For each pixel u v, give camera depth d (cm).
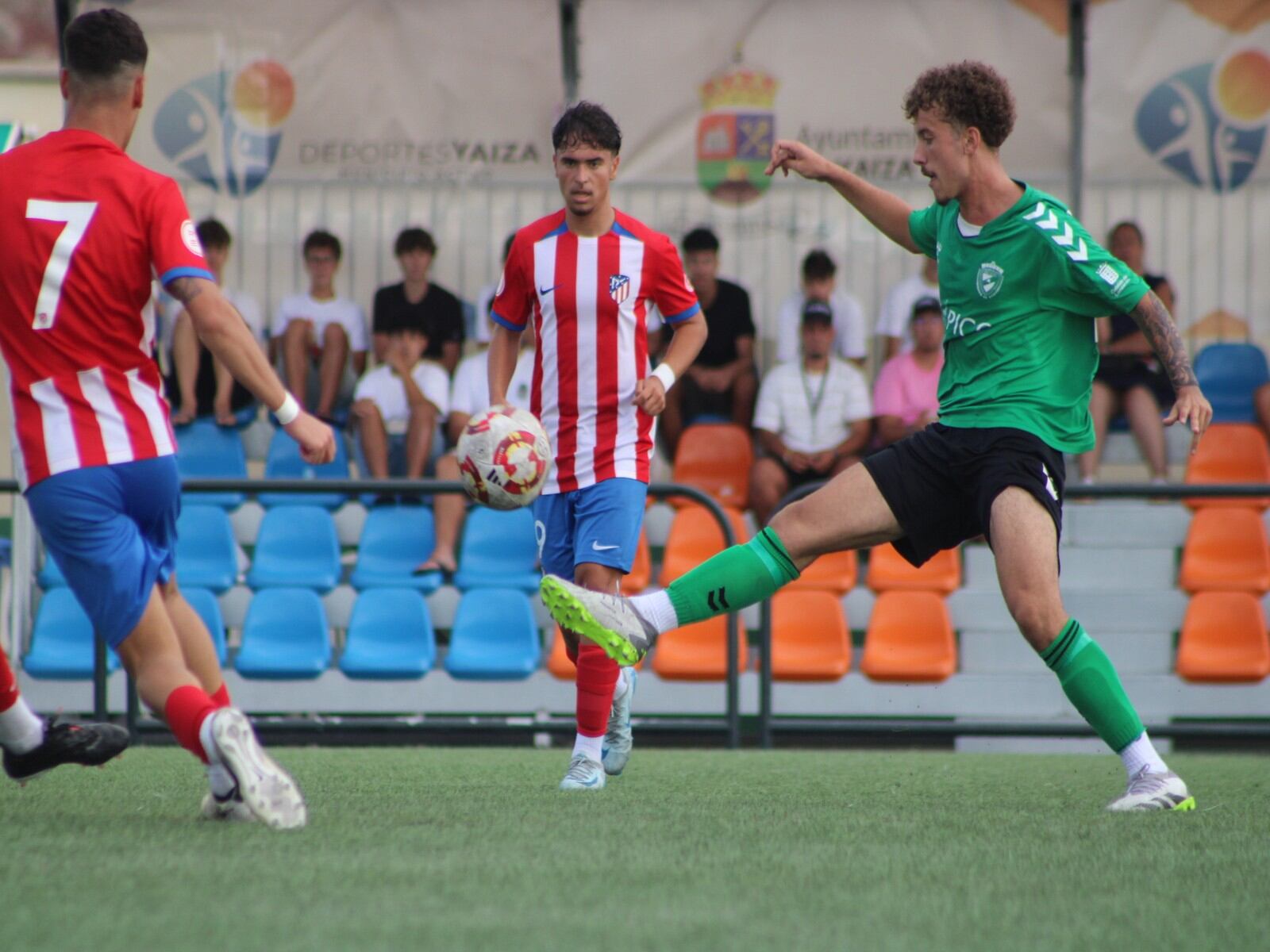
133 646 1200
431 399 3338
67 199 1181
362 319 3481
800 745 3141
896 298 3500
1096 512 3325
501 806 1430
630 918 861
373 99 3494
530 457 1603
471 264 3534
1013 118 1427
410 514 3288
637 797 1574
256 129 3484
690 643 3084
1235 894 975
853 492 1420
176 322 3359
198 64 3462
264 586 3183
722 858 1091
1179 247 3450
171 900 890
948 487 1425
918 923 866
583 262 1714
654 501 3400
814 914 885
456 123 3503
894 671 3061
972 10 3422
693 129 3503
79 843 1101
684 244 3422
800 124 3481
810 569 3241
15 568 3053
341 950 768
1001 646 3166
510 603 3103
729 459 3419
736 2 3469
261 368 1188
